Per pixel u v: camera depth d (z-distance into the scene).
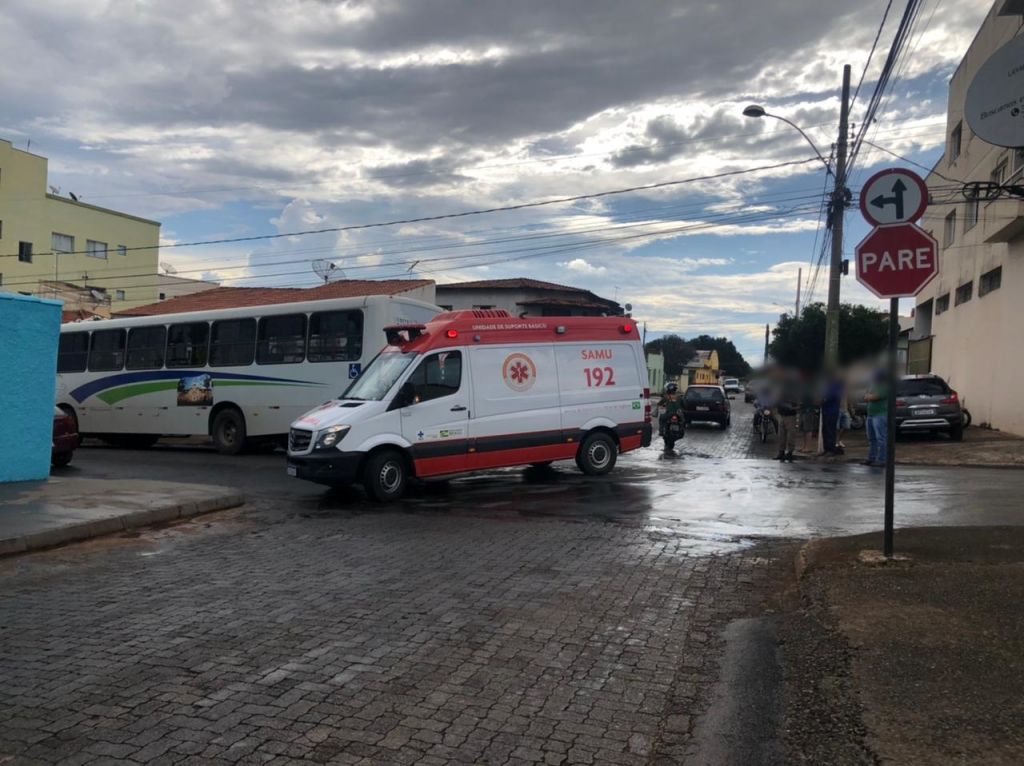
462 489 11.70
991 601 5.13
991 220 20.02
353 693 4.15
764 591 6.15
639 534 8.30
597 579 6.48
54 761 3.41
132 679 4.34
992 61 8.56
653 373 72.31
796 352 17.11
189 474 13.62
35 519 8.42
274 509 10.10
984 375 22.38
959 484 11.66
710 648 4.87
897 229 6.16
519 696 4.12
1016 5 16.12
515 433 11.73
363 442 10.42
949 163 26.14
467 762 3.42
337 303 15.54
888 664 4.19
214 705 3.99
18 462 11.25
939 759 3.19
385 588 6.22
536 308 45.12
